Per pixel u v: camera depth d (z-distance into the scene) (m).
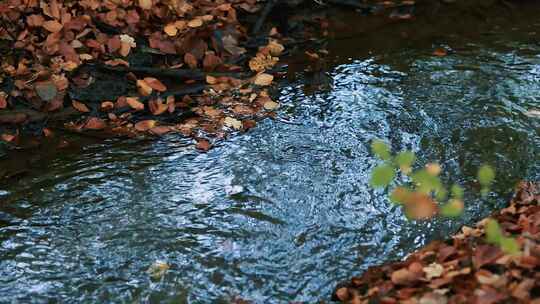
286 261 3.58
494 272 3.37
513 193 3.77
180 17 4.40
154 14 4.37
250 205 3.76
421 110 4.13
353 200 3.76
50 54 4.19
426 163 3.89
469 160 3.90
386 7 4.79
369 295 3.42
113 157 3.95
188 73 4.28
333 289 3.50
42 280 3.54
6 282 3.54
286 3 4.64
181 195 3.80
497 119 4.07
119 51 4.27
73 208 3.76
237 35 4.47
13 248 3.63
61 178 3.86
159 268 3.57
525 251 3.37
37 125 4.06
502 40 4.57
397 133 4.03
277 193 3.80
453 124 4.06
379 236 3.65
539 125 4.04
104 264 3.58
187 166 3.91
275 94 4.23
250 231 3.67
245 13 4.59
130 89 4.20
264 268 3.56
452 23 4.70
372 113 4.12
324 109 4.15
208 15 4.42
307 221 3.70
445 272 3.40
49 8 4.25
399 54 4.47
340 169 3.88
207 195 3.79
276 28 4.59
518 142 3.97
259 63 4.38
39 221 3.72
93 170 3.89
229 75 4.31
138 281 3.54
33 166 3.91
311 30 4.62
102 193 3.81
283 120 4.10
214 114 4.12
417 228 3.67
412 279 3.41
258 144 3.99
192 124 4.08
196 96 4.21
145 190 3.82
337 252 3.60
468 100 4.18
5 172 3.88
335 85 4.28
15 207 3.77
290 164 3.90
